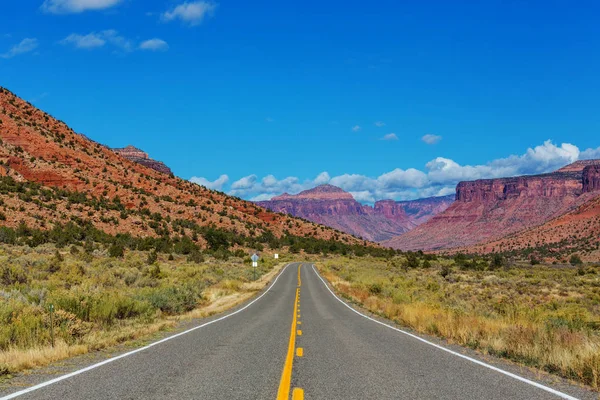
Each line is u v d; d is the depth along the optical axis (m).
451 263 89.44
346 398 6.64
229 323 17.25
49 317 12.21
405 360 9.78
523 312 18.89
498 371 8.66
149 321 16.56
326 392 6.98
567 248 184.75
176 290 24.52
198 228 109.19
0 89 144.25
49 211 82.62
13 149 114.56
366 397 6.70
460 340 12.80
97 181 117.06
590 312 25.33
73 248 52.56
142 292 22.78
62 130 146.75
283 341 12.52
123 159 158.25
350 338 13.34
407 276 56.22
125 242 73.88
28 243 57.66
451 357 10.20
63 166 117.50
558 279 55.34
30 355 8.99
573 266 109.38
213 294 30.20
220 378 7.84
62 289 21.23
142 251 70.75
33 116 142.75
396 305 22.12
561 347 9.95
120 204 106.31
